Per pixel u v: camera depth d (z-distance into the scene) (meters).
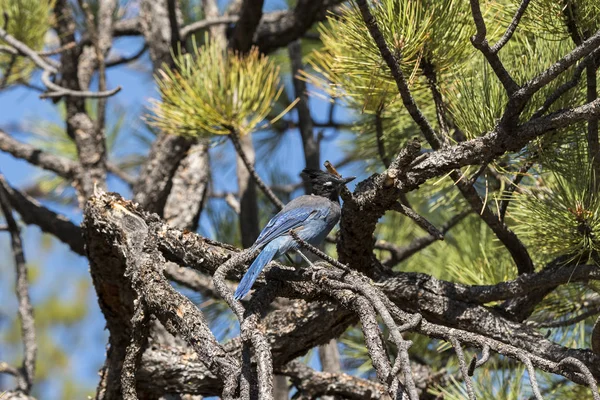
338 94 7.86
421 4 7.07
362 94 7.62
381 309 5.43
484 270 8.48
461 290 7.41
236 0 14.01
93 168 11.98
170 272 10.96
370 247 7.30
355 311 5.80
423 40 6.94
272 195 8.77
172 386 8.53
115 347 8.33
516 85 6.45
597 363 6.71
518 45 7.82
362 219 6.89
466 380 5.09
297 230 8.04
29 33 11.48
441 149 6.80
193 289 10.99
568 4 6.69
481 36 6.29
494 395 7.90
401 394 4.81
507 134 6.58
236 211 12.51
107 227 7.43
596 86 6.91
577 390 8.03
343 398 9.23
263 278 7.31
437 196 9.47
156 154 11.43
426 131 7.11
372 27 6.57
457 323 7.34
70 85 11.99
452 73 7.55
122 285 7.80
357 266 7.42
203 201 12.46
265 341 5.31
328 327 8.01
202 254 7.29
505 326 7.21
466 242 9.69
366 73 7.23
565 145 7.11
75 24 13.16
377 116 8.27
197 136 8.92
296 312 8.06
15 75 11.92
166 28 12.35
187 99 8.68
